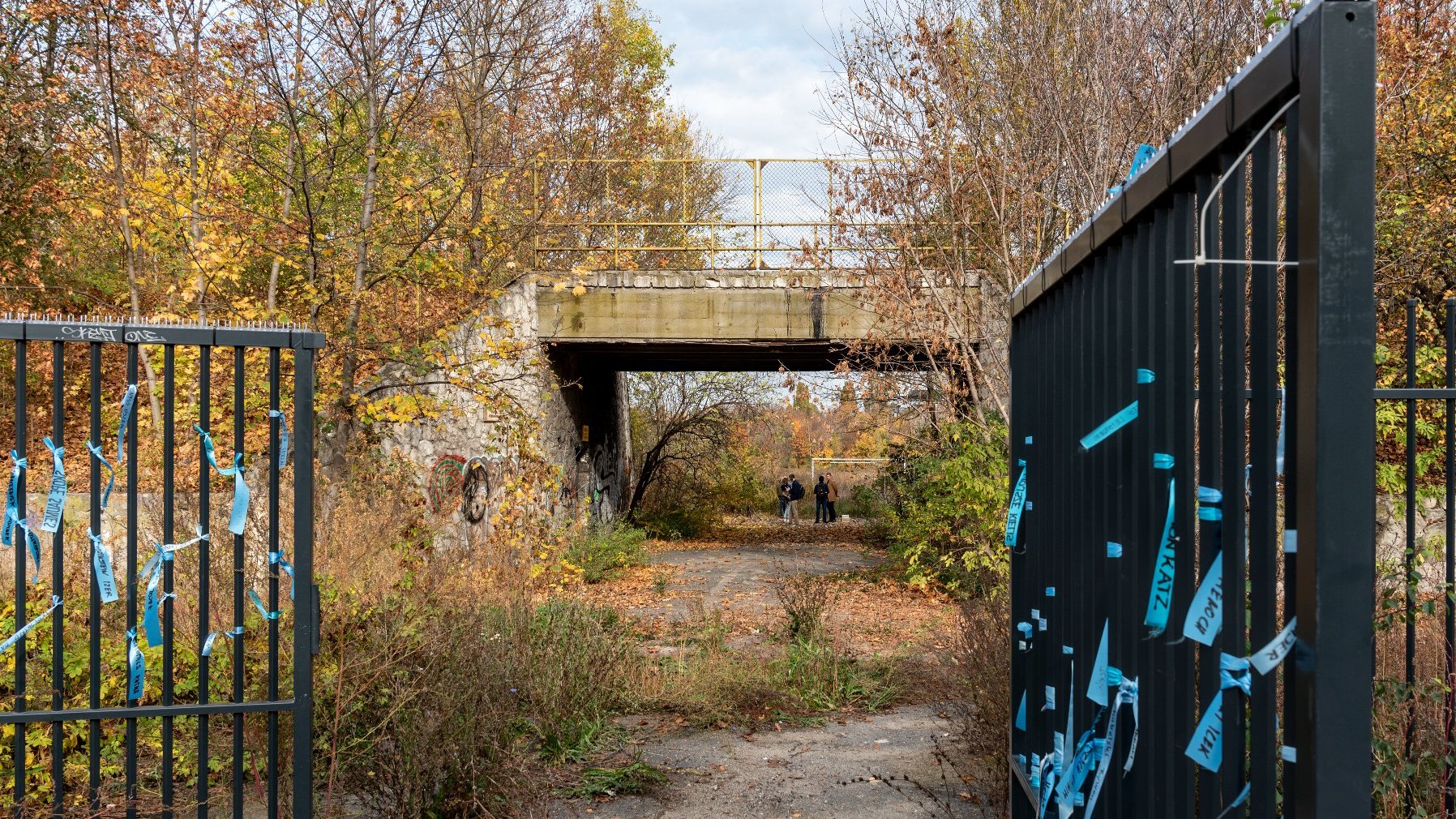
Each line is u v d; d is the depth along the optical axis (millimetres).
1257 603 1331
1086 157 10680
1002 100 11734
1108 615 2068
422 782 4688
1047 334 2859
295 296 13109
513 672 5723
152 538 6281
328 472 11430
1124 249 1971
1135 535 1840
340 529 6801
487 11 13422
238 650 3156
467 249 14062
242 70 11883
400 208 12500
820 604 9883
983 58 12055
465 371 12969
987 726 5219
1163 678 1753
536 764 5594
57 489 3010
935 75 12039
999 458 12242
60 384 3010
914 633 10062
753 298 16047
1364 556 1049
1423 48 11070
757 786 5840
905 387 14078
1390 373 10891
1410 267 11422
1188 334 1615
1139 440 1850
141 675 3084
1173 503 1638
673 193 20391
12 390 16781
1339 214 1060
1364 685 1048
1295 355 1160
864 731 6992
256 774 4738
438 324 13070
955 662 6734
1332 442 1055
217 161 12039
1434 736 3242
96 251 16484
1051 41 11344
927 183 12477
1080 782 2270
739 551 20906
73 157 15055
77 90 15008
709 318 16094
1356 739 1044
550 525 13445
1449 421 3633
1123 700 1951
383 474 11852
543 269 16406
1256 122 1312
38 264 16125
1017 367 3371
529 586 7426
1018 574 3344
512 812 4953
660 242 17562
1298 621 1104
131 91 13195
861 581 14211
